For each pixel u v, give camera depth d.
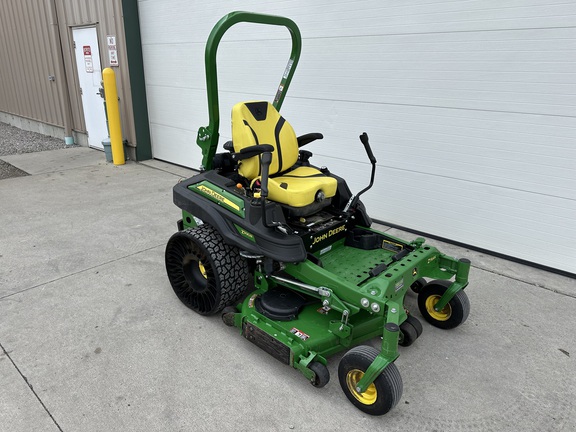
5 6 9.46
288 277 2.79
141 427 2.13
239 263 2.85
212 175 2.98
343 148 4.81
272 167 3.02
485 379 2.51
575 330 2.97
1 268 3.67
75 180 6.34
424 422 2.20
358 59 4.39
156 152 7.56
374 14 4.15
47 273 3.60
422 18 3.87
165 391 2.36
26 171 6.82
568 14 3.18
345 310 2.37
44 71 9.00
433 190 4.27
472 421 2.21
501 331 2.95
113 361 2.58
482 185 3.95
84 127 8.57
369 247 3.10
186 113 6.65
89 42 7.46
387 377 2.09
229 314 2.82
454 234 4.26
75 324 2.92
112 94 6.82
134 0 6.62
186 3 5.94
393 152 4.43
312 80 4.84
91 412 2.21
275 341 2.44
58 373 2.47
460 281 2.81
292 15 4.79
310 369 2.31
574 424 2.21
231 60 5.69
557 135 3.45
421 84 4.04
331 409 2.27
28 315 3.01
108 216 4.91
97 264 3.78
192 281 3.06
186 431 2.11
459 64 3.78
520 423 2.21
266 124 3.05
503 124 3.69
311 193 2.78
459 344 2.81
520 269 3.82
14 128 11.02
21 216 4.86
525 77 3.48
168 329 2.90
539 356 2.71
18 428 2.11
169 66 6.60
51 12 7.95
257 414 2.22
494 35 3.54
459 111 3.89
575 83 3.27
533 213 3.73
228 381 2.45
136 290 3.37
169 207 5.24
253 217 2.64
